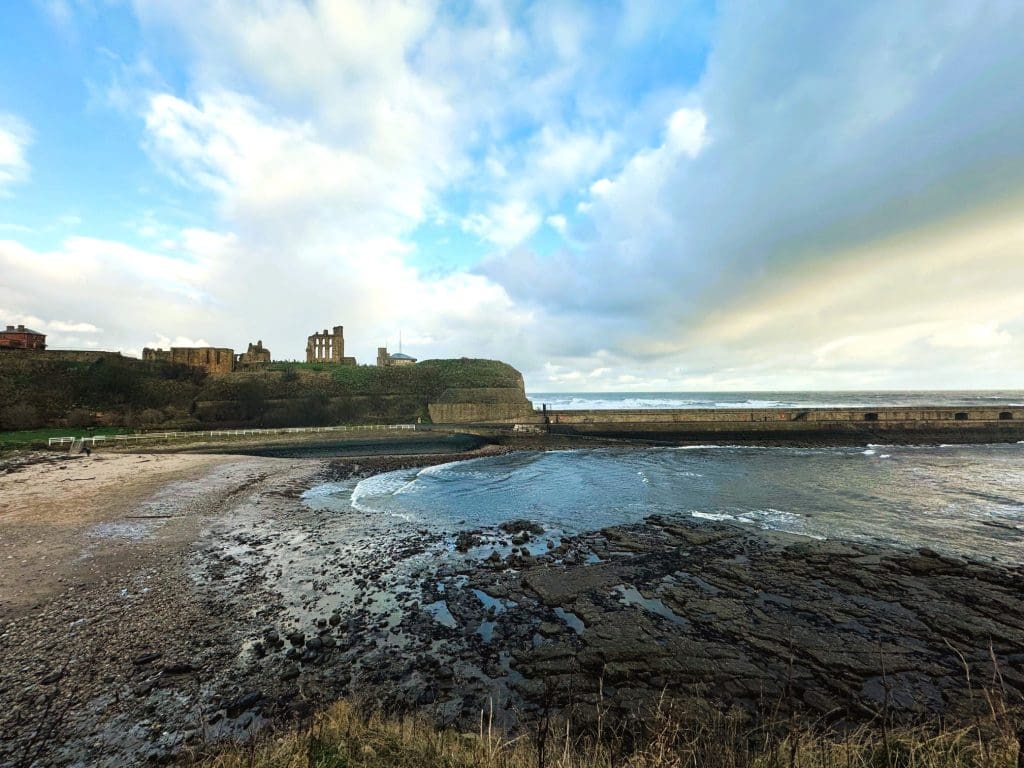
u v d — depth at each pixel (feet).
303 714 25.80
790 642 30.78
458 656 32.17
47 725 24.95
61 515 65.77
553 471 111.24
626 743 23.31
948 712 25.68
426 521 67.00
